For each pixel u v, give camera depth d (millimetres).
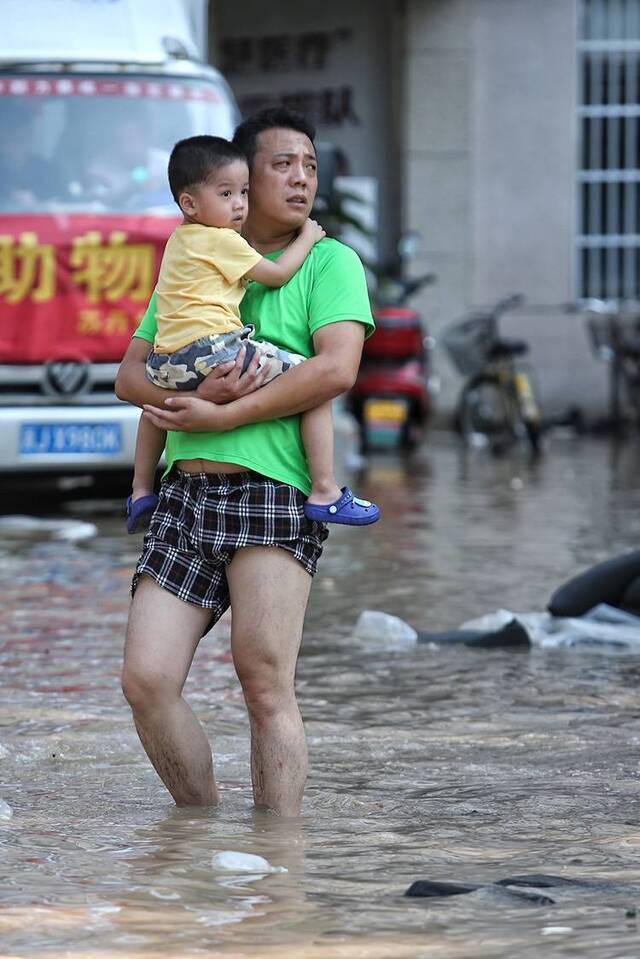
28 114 15266
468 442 25281
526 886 4703
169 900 4539
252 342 5578
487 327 24812
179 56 15719
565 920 4332
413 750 6934
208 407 5520
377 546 13891
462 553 13453
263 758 5711
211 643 9484
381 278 24844
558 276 27391
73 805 5895
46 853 5109
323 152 15391
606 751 6891
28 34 15477
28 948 4098
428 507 16875
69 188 15070
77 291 14789
